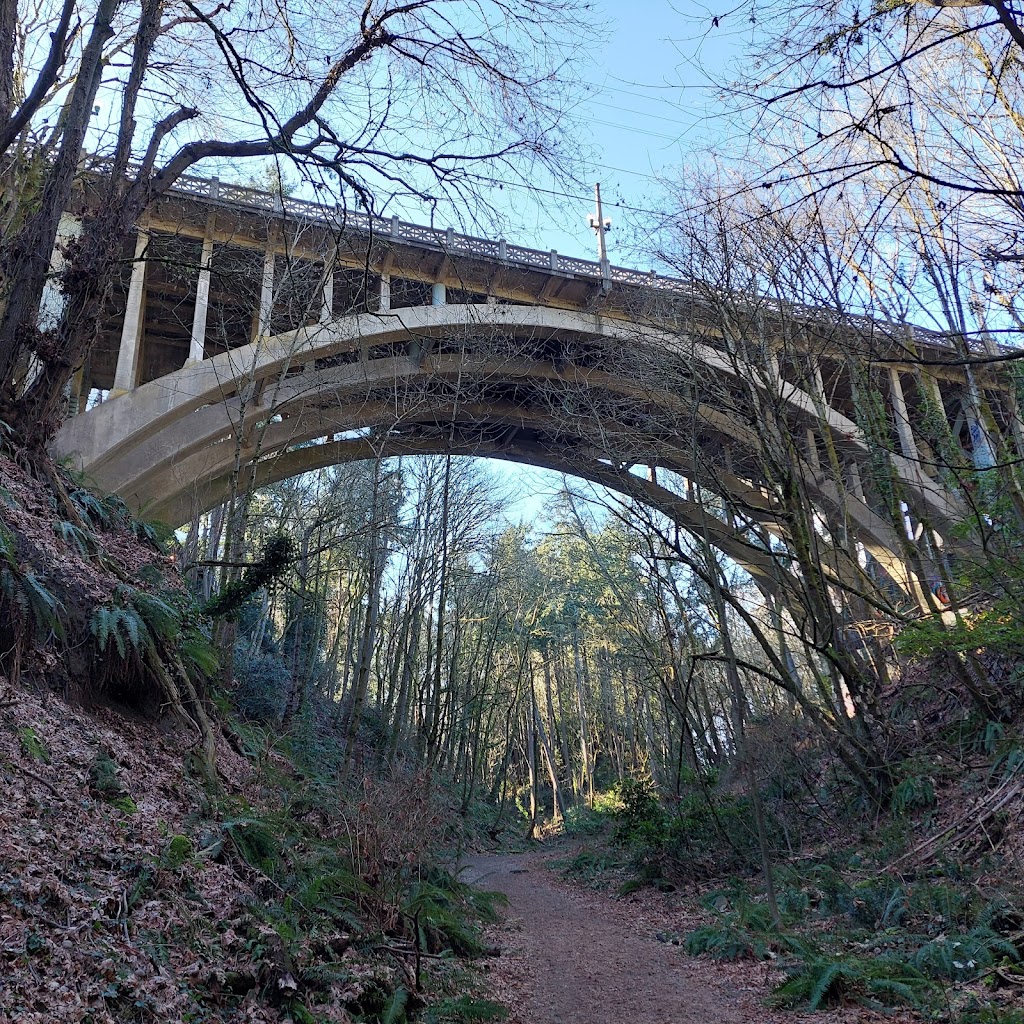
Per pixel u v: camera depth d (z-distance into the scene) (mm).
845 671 13133
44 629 7039
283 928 5141
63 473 10734
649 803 16297
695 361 14078
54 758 5773
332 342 17344
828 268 10492
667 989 7094
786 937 7777
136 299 17500
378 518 18953
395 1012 4969
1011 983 5723
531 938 9805
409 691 22359
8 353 9414
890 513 12977
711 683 23547
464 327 18547
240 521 12430
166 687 8344
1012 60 5785
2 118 8852
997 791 10109
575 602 37625
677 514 16578
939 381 15070
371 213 9555
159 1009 3707
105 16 9562
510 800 41312
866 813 12719
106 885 4516
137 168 12117
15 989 3258
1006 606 10336
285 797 9219
